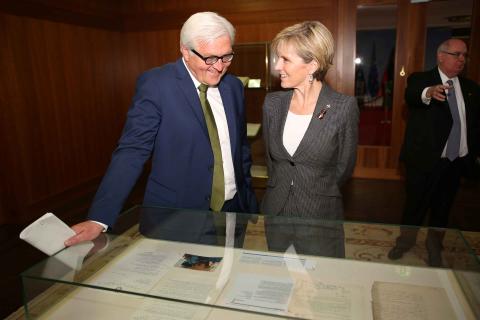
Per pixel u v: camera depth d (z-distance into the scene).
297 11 4.21
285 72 1.35
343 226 1.15
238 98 1.55
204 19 1.22
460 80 2.46
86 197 4.11
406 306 0.81
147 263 1.00
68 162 3.98
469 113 2.42
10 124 3.27
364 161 4.48
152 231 1.18
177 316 0.83
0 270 2.54
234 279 0.93
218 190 1.44
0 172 3.30
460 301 0.83
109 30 4.52
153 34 4.66
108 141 4.66
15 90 3.29
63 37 3.82
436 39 3.99
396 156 4.35
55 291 0.90
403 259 0.99
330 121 1.37
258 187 3.55
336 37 4.19
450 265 0.96
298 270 0.96
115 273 0.95
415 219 2.59
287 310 0.81
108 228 1.14
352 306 0.82
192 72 1.36
